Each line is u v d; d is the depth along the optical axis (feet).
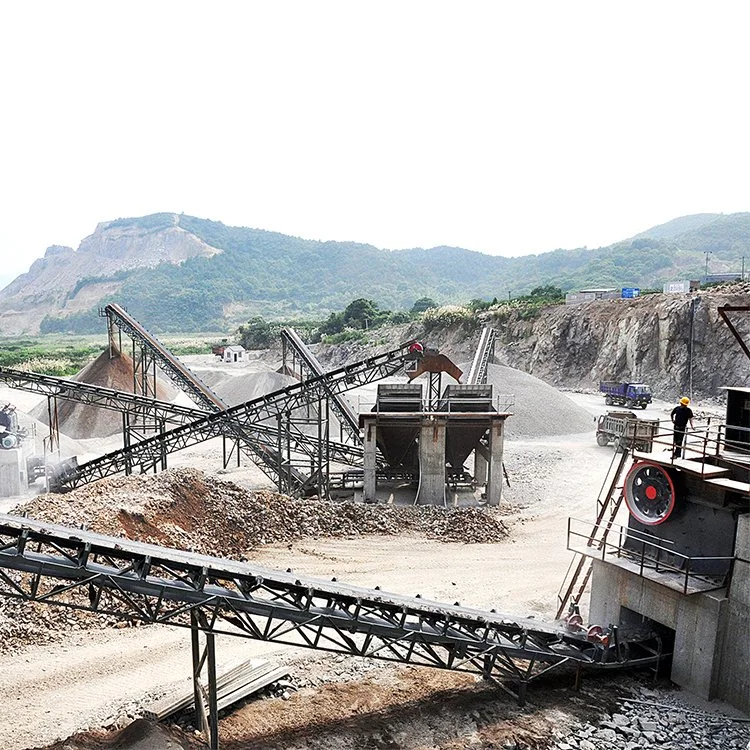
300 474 106.32
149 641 52.85
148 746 36.73
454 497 100.78
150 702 42.88
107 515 67.31
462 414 93.56
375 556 74.64
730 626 44.86
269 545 76.54
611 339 253.24
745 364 211.82
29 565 34.14
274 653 51.31
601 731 42.04
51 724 40.75
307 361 134.92
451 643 43.78
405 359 99.55
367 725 41.96
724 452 51.37
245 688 44.29
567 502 99.81
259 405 103.24
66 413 169.07
